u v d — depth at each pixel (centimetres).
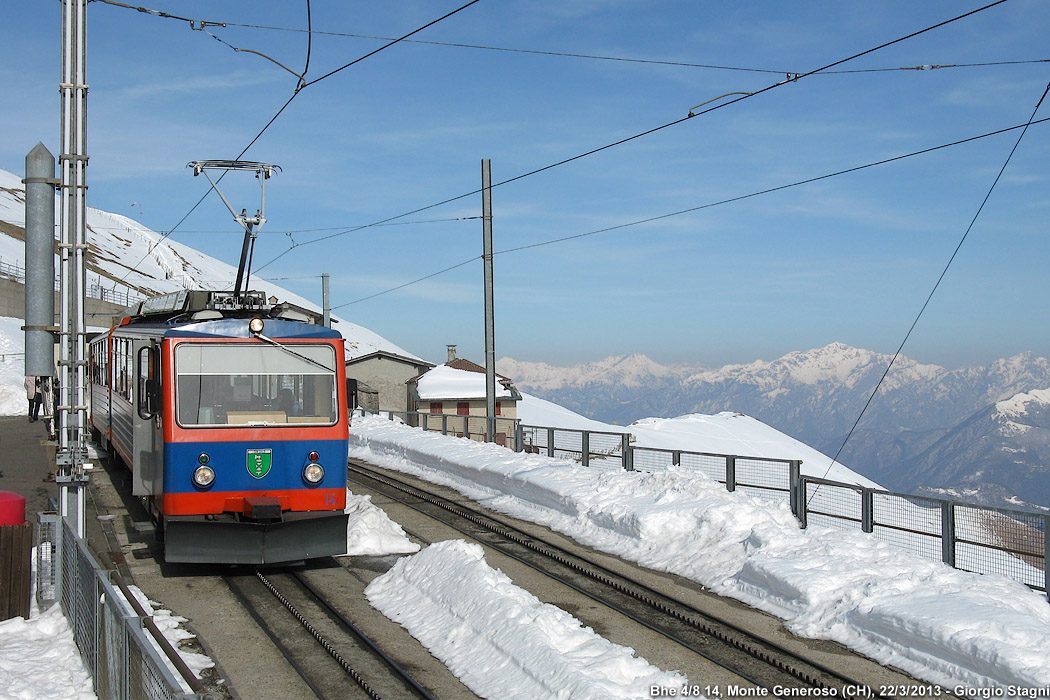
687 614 960
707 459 1552
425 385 4412
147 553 1249
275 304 1353
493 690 731
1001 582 904
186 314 1227
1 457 2234
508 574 1158
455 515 1622
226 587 1079
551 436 2045
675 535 1280
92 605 732
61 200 1027
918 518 1088
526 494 1706
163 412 1090
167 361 1094
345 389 1161
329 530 1130
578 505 1490
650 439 5828
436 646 850
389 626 927
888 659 808
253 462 1102
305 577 1130
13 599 901
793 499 1288
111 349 1850
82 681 736
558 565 1211
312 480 1123
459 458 2084
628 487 1530
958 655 751
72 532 869
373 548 1284
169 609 980
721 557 1163
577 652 779
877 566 989
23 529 910
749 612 979
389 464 2452
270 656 833
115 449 1764
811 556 1034
